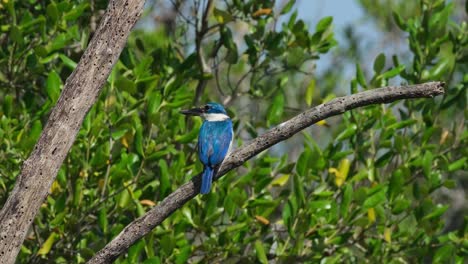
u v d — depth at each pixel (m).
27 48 14.88
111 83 13.91
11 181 13.58
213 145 12.18
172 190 13.77
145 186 13.98
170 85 14.27
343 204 14.02
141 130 13.54
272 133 9.64
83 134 13.67
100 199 13.55
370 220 14.36
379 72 15.58
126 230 9.78
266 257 13.63
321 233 13.98
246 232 13.78
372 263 14.64
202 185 10.02
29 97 14.56
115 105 14.20
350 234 14.12
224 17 15.78
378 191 14.15
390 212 14.87
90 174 13.86
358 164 15.72
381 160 15.11
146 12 18.05
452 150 15.77
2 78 15.42
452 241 14.71
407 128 16.66
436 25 16.23
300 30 16.16
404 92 9.16
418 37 16.25
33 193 9.44
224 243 13.72
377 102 9.27
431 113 16.08
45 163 9.45
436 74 16.02
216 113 13.83
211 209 13.51
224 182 13.84
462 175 21.33
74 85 9.54
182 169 13.81
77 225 13.57
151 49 17.23
